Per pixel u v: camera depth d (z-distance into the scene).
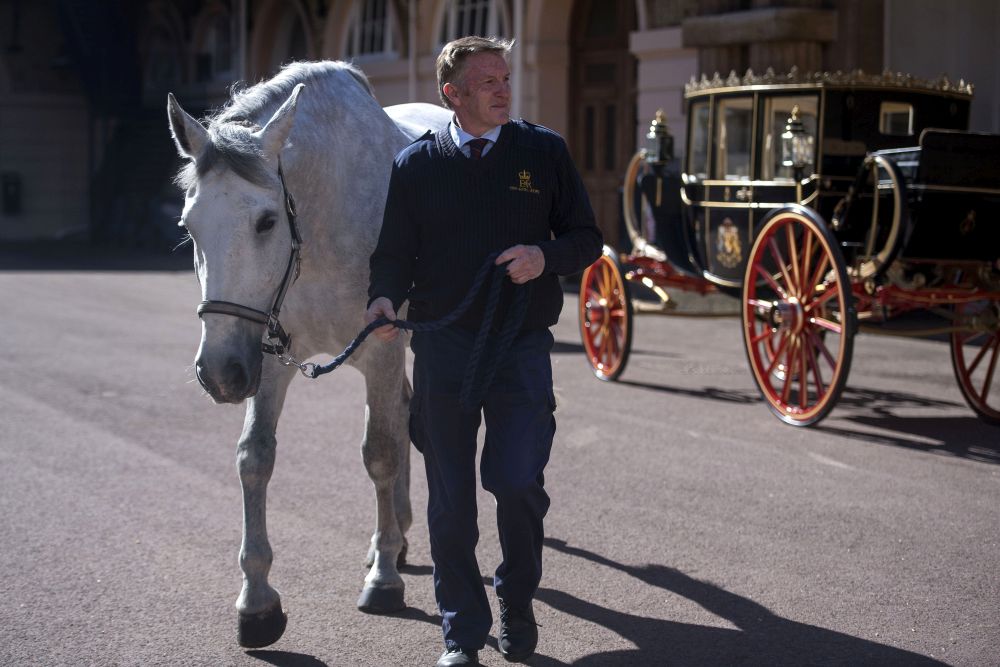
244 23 25.27
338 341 4.08
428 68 20.33
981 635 3.79
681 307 8.71
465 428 3.50
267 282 3.37
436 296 3.46
